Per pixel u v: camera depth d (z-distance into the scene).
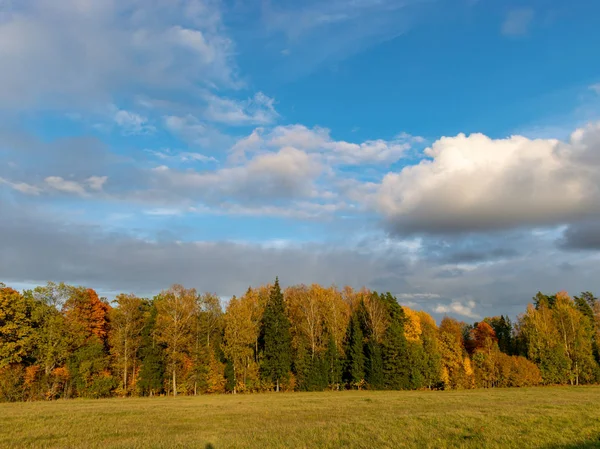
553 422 21.92
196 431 22.78
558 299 88.50
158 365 66.88
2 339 55.25
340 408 35.38
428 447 15.91
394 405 37.62
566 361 78.75
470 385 75.50
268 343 73.00
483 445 16.25
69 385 60.50
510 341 99.75
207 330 76.44
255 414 31.27
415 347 76.38
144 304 76.50
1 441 19.42
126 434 21.83
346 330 78.88
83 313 68.06
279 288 76.06
